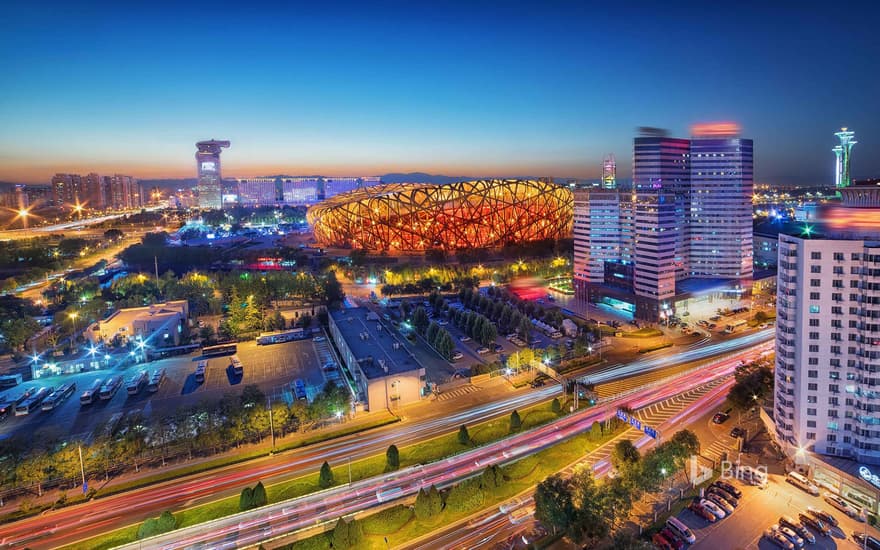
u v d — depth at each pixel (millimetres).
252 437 105188
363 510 81625
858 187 96500
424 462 93938
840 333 83062
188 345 163875
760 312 177125
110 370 145000
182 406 115500
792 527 73750
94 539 76250
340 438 105062
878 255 78375
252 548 73688
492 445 99500
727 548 71438
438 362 146000
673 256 182500
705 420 107250
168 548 74000
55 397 122938
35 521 81062
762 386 106625
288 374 138875
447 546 73438
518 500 83188
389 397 117812
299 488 86812
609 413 111438
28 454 87875
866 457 82875
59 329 175250
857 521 75750
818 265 83188
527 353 131125
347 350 139500
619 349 152125
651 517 78625
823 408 85625
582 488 74938
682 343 156250
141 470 94688
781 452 94000
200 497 86375
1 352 159875
